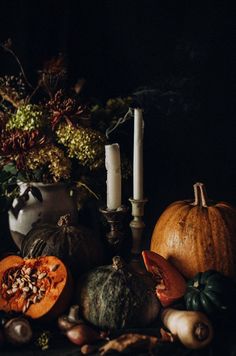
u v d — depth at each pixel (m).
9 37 1.78
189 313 1.37
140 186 1.60
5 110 1.70
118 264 1.45
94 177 1.69
